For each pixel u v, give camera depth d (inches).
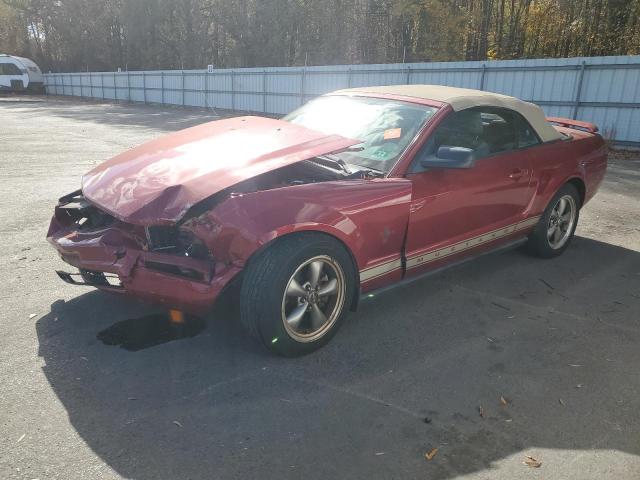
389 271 138.4
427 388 113.1
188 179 118.6
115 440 93.2
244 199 110.9
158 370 115.3
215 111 1107.3
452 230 152.0
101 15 1891.0
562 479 88.2
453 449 94.5
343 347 129.0
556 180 185.5
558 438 98.7
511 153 169.6
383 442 95.6
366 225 126.2
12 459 87.7
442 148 136.4
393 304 155.3
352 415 102.8
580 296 165.9
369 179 130.2
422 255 145.5
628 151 520.1
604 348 133.6
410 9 1026.1
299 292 117.5
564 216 199.9
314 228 116.1
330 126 159.9
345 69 805.2
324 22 1298.0
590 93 541.6
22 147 476.4
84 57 2006.6
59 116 922.7
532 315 151.2
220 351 124.0
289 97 932.0
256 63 1397.6
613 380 119.2
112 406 102.6
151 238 116.4
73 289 155.3
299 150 128.0
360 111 161.3
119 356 120.3
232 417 100.7
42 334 128.8
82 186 139.0
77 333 129.8
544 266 192.4
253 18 1396.4
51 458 88.3
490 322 145.9
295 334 119.6
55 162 391.2
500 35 929.5
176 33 1643.7
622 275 185.6
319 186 120.7
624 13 748.0
